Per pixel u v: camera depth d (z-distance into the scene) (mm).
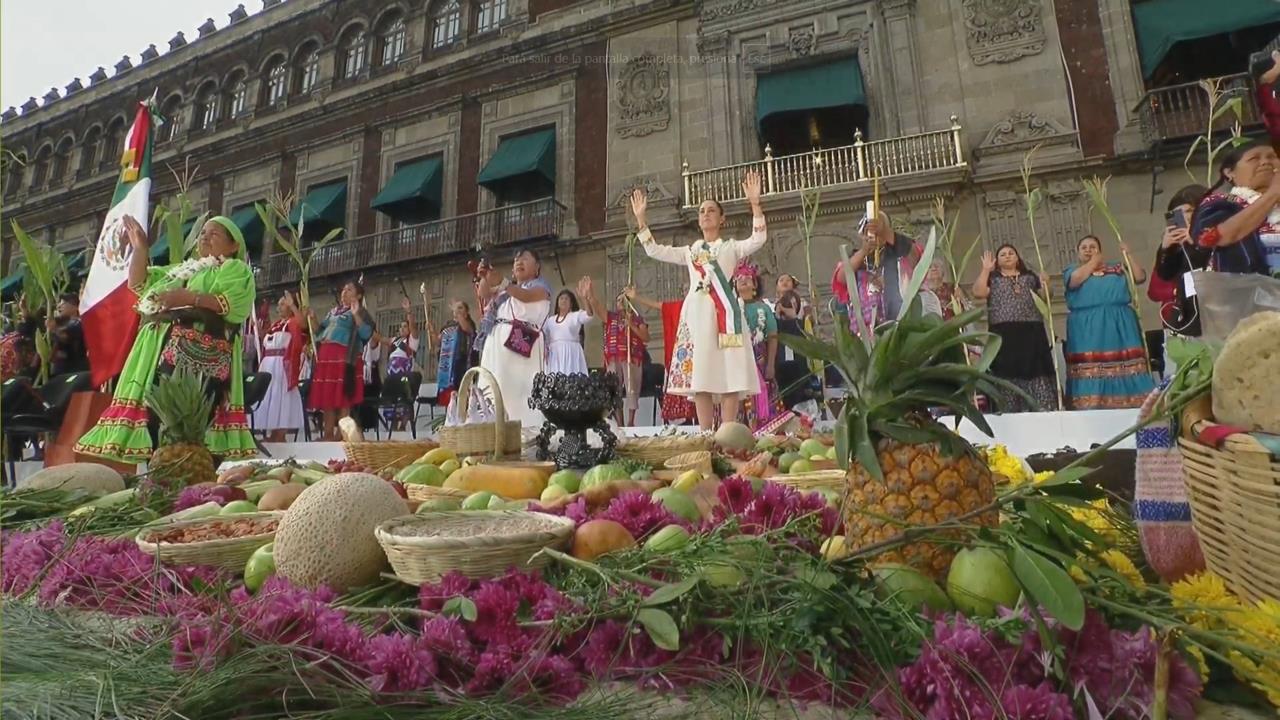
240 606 1023
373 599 1339
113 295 4680
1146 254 10156
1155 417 1127
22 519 2252
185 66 20328
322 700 917
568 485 2045
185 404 2580
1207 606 881
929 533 1073
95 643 1087
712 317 4285
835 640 945
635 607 1022
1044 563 895
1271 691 833
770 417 5348
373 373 9305
